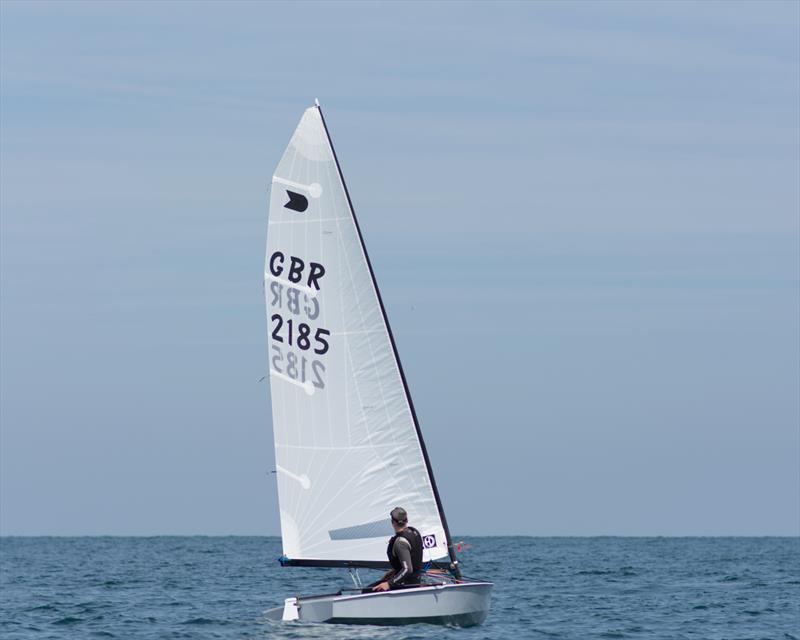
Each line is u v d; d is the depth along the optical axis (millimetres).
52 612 105188
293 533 77625
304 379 77625
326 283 77312
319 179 77625
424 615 72750
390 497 76062
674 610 107562
